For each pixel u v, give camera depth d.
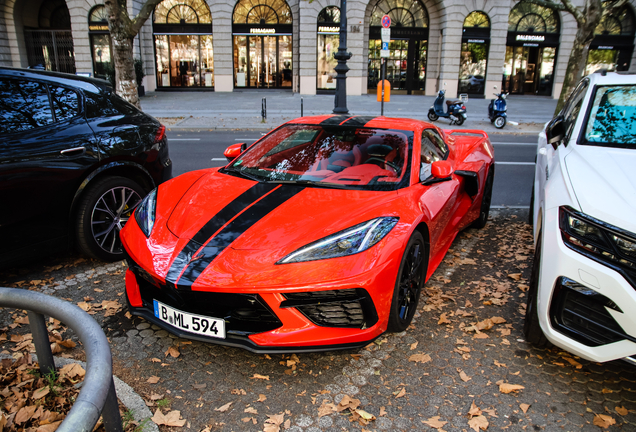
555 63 27.72
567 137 3.54
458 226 4.36
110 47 25.02
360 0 25.11
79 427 1.22
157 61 27.12
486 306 3.48
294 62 26.97
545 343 2.83
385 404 2.39
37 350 2.31
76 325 1.67
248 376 2.60
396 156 3.50
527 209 6.21
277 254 2.49
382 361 2.76
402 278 2.92
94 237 3.88
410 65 27.36
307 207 2.91
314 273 2.40
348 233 2.63
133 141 4.18
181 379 2.55
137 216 3.09
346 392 2.48
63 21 27.05
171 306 2.61
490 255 4.53
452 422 2.28
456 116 15.36
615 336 2.26
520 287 3.77
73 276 3.79
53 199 3.57
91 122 3.94
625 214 2.30
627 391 2.54
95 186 3.86
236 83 27.67
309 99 23.00
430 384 2.56
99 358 1.48
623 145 3.17
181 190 3.36
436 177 3.40
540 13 27.09
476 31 25.80
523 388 2.53
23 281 3.68
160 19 26.53
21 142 3.42
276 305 2.39
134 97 12.49
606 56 28.39
